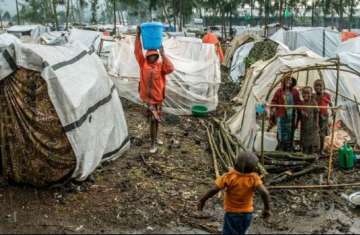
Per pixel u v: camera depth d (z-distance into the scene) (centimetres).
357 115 1056
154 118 942
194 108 1355
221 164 893
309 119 946
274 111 972
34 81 707
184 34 3734
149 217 664
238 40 2912
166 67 962
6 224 625
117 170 841
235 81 2172
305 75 1144
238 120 1112
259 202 734
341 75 1099
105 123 848
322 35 2872
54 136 718
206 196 533
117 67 1439
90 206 689
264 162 868
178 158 931
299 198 755
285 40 2942
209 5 7000
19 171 734
